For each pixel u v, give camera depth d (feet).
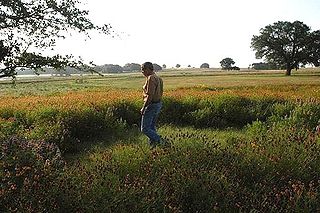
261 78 224.33
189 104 51.13
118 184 17.12
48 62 18.83
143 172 19.31
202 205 16.74
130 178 18.83
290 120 37.22
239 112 48.49
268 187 17.92
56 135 30.53
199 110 47.32
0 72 18.49
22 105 47.85
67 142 30.07
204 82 181.16
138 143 29.37
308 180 19.15
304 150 21.56
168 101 50.06
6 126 32.55
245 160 20.49
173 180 17.97
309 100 47.24
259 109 49.34
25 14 18.37
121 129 39.09
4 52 18.21
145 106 28.02
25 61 18.53
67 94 72.08
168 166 19.74
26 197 15.37
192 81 197.88
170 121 48.29
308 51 293.23
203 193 17.21
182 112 49.75
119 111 46.98
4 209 14.83
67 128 33.63
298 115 39.52
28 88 161.17
